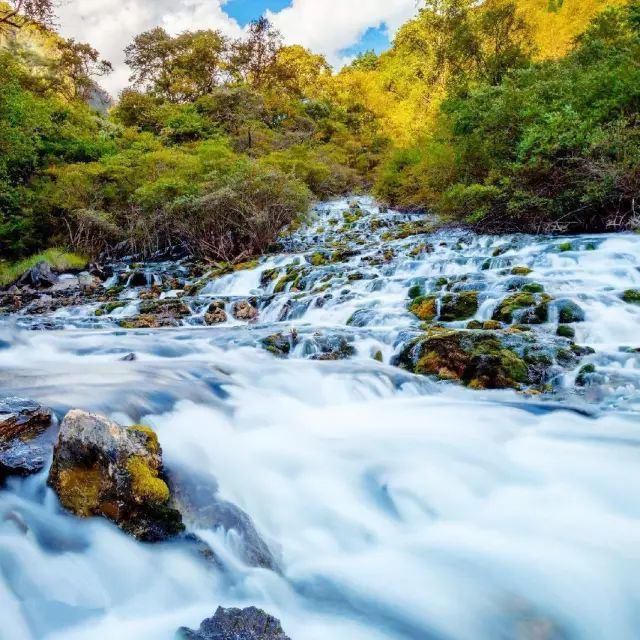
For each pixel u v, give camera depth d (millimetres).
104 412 3908
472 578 2834
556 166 12711
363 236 18875
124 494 2836
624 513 3359
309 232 21234
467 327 7168
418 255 13102
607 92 12945
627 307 6945
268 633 2184
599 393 5160
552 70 16406
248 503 3391
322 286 11078
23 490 2977
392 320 8141
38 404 3547
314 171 29641
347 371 5965
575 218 13000
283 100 47281
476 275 9562
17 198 18469
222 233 17516
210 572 2756
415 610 2623
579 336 6434
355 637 2449
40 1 19016
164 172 20375
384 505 3531
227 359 6770
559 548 3051
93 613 2529
